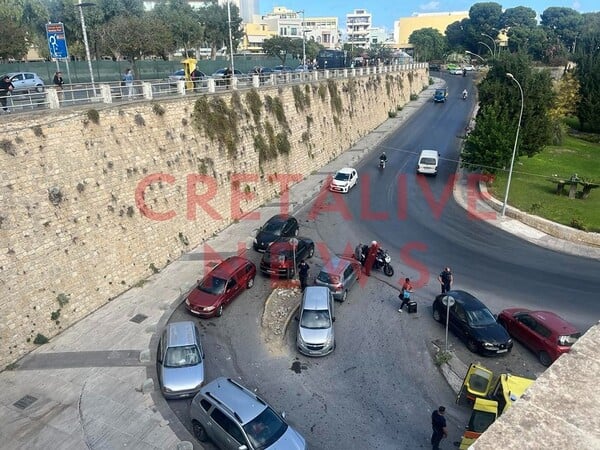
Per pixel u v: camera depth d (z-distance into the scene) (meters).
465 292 19.12
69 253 18.41
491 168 35.28
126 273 20.88
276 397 14.76
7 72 32.94
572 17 124.56
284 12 174.75
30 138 17.36
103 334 17.50
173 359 15.12
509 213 30.31
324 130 42.34
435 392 15.14
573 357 4.12
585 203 31.95
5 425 13.18
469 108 66.75
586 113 54.84
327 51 66.19
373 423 13.77
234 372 15.88
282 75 36.66
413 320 19.16
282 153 34.62
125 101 21.97
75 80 36.31
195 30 56.25
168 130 24.12
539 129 36.88
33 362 15.91
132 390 14.62
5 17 39.78
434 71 112.94
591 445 3.13
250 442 11.65
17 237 16.62
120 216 20.86
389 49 122.88
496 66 39.91
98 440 12.69
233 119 29.00
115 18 43.75
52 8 49.44
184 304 19.83
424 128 56.50
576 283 21.97
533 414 3.45
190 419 13.28
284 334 18.14
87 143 19.62
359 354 17.00
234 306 20.00
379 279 22.56
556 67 74.19
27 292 16.77
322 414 14.09
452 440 13.10
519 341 17.61
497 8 125.62
